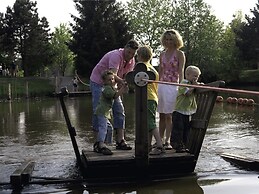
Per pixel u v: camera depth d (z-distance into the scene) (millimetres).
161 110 5879
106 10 43312
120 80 5363
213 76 50812
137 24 52125
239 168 5438
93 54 42125
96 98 5648
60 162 5891
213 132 8727
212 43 51250
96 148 5430
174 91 5867
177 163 5051
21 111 15672
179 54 6016
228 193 4352
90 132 8969
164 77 6035
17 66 54531
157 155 5059
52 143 7566
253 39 52250
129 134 8516
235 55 52281
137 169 4953
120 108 5676
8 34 47656
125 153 5270
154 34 52344
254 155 6191
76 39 43219
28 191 4578
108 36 42000
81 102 21016
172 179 4961
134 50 5535
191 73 5301
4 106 19406
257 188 4512
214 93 4914
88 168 4859
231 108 15266
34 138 8266
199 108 5297
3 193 4523
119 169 4930
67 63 64062
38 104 20438
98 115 5352
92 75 5742
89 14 43188
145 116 4816
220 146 7020
